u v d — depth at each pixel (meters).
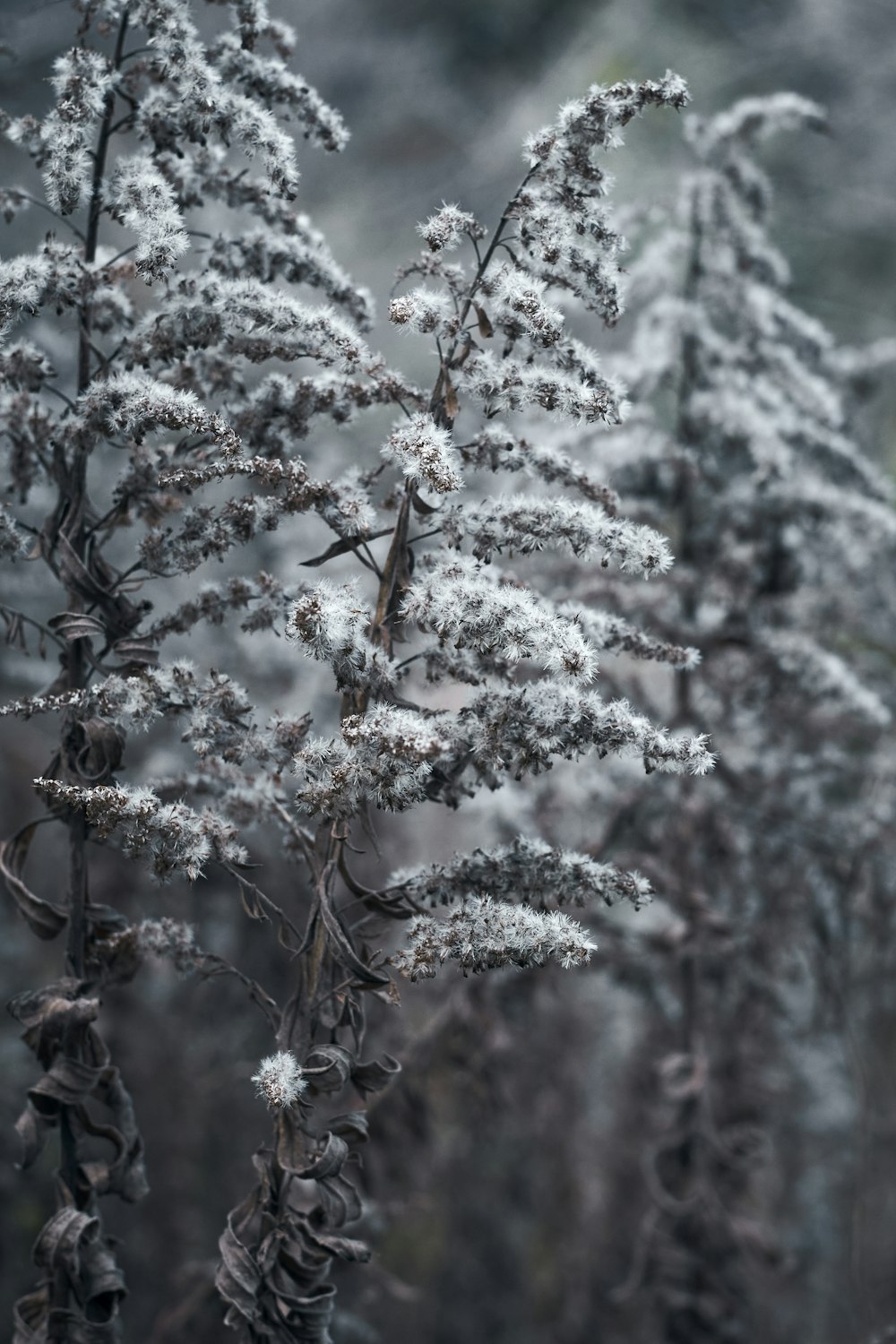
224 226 6.16
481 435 2.79
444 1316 6.43
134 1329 5.55
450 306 2.58
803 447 4.37
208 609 2.80
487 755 2.47
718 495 4.54
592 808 4.67
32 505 5.23
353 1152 2.61
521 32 13.45
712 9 12.01
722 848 4.66
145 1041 5.84
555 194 2.60
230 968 2.82
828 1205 6.52
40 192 7.71
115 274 2.85
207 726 2.64
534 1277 6.70
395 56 12.93
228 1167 6.14
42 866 7.14
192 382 2.90
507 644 2.36
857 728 4.95
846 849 4.63
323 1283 2.65
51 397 5.11
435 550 2.78
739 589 4.49
